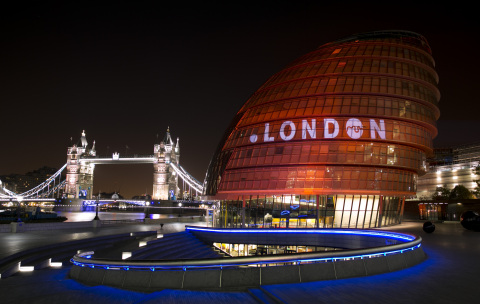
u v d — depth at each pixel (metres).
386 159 65.62
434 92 75.62
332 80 68.75
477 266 20.81
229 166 72.06
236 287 16.09
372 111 66.12
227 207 72.94
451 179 129.00
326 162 64.31
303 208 65.19
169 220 95.25
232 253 59.16
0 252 30.88
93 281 19.52
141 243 45.34
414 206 90.31
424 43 77.25
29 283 20.02
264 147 69.00
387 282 16.27
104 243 44.28
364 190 63.88
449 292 14.63
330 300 13.35
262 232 57.50
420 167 70.31
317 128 66.00
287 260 16.66
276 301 13.60
